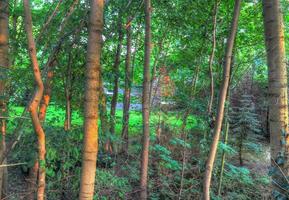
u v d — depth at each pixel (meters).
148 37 4.42
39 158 2.93
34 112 2.69
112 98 6.10
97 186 4.43
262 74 8.45
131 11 5.06
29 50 2.57
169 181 5.48
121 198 4.59
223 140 6.26
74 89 4.19
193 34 5.88
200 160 5.60
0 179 3.68
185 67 6.64
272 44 3.12
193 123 6.17
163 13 5.68
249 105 8.20
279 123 3.11
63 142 3.77
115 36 4.81
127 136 6.10
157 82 6.92
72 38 3.91
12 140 3.31
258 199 5.64
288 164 3.07
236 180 5.91
